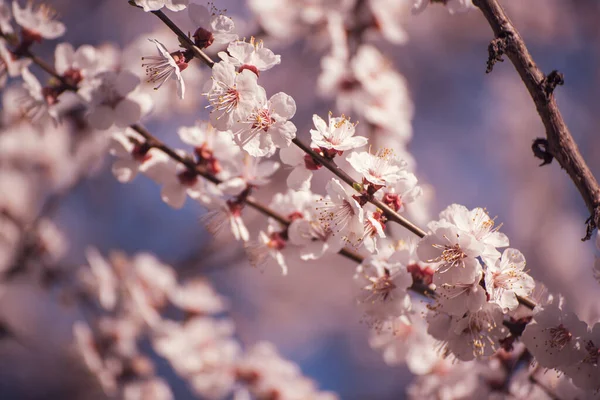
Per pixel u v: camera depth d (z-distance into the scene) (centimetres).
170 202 366
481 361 411
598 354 307
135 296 563
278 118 291
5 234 612
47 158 648
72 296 602
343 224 303
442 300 296
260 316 1031
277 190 795
